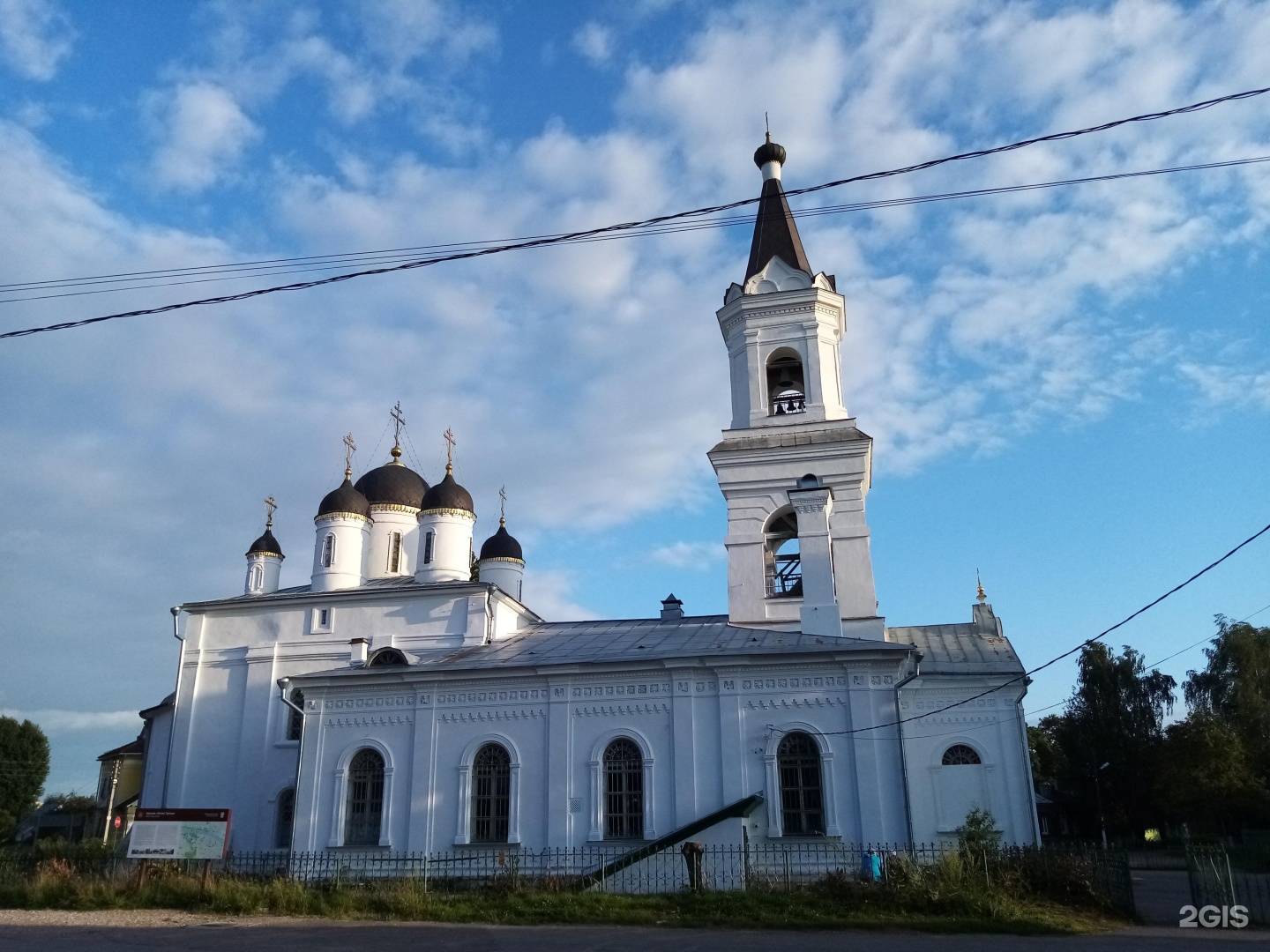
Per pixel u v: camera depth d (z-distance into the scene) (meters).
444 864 27.06
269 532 41.69
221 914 20.69
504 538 45.22
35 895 22.39
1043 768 68.88
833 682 26.39
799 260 36.06
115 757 59.53
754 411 34.22
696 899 20.45
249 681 36.06
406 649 34.81
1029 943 16.30
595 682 27.84
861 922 18.38
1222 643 55.56
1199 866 20.83
